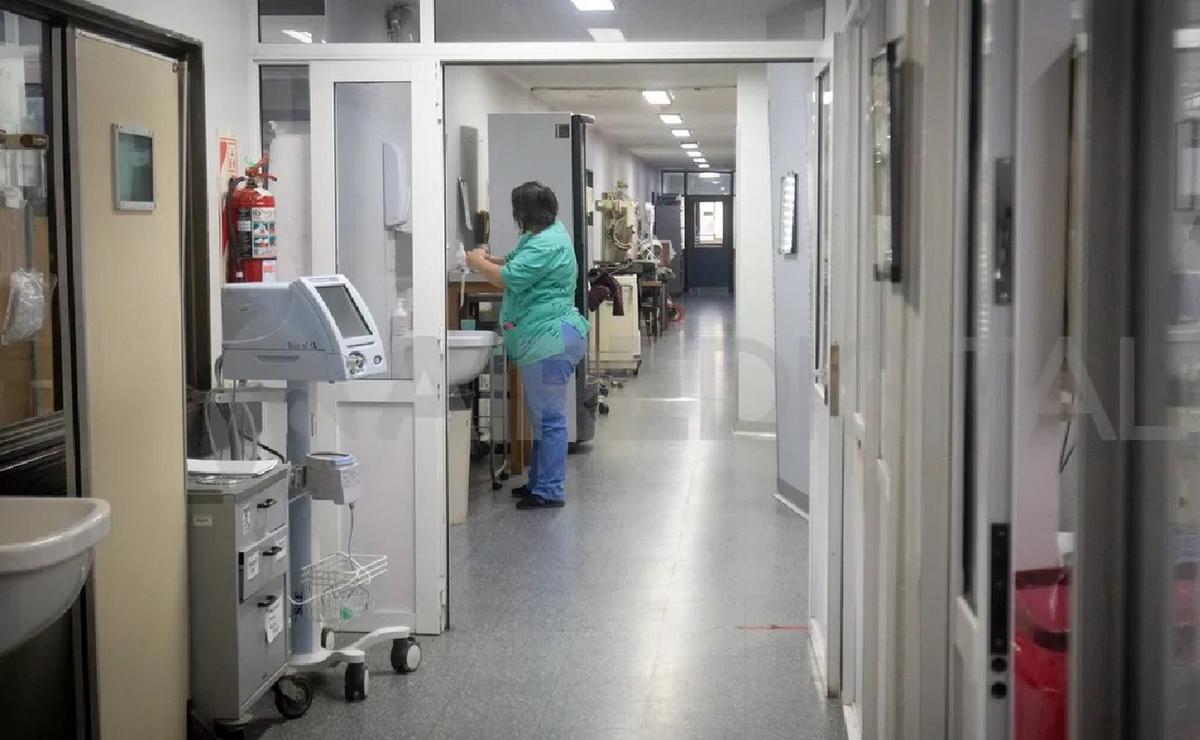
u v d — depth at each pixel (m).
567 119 7.57
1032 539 1.65
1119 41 1.44
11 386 2.90
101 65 2.85
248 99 4.18
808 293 6.09
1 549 2.06
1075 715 1.54
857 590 3.34
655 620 4.54
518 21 4.12
